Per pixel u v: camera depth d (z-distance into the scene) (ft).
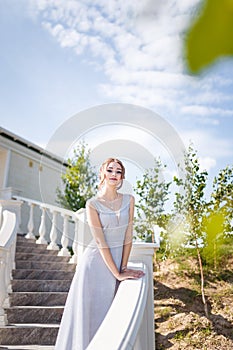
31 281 15.31
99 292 7.02
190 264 19.71
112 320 4.34
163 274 19.48
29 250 19.71
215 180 11.36
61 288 15.62
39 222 30.86
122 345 3.74
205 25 0.82
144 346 7.34
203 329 15.80
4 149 29.53
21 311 13.08
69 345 6.98
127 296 5.15
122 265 7.09
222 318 16.33
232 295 17.57
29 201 23.13
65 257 19.38
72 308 7.23
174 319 16.57
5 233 13.98
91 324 6.88
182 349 14.87
